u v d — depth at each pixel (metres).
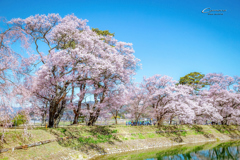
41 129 19.30
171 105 31.34
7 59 10.03
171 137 31.97
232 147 28.77
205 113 38.19
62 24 20.86
